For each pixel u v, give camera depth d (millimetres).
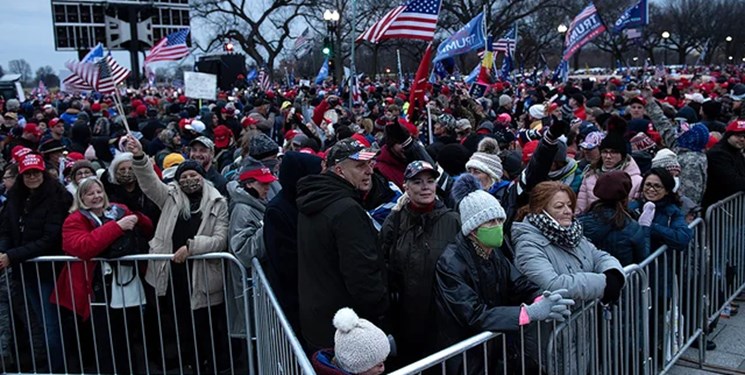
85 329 5434
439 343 3494
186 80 12172
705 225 5230
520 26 49094
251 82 37000
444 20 43594
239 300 4879
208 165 6426
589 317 3742
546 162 4121
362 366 2869
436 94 17953
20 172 5066
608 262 3811
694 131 5910
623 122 5633
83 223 4969
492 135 8266
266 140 5117
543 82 28719
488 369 3482
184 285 5109
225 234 4957
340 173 3637
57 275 5211
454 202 4332
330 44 21234
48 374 5246
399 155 4816
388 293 3582
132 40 35625
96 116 15508
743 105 10648
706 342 5203
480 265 3479
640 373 4422
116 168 5500
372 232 3525
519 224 3879
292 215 4043
